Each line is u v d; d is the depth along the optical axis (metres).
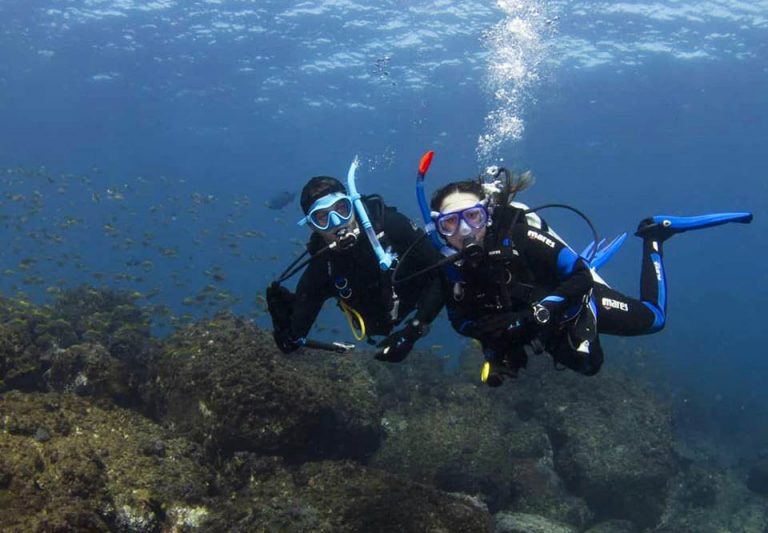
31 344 7.66
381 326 4.46
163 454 5.91
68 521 4.23
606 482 9.64
